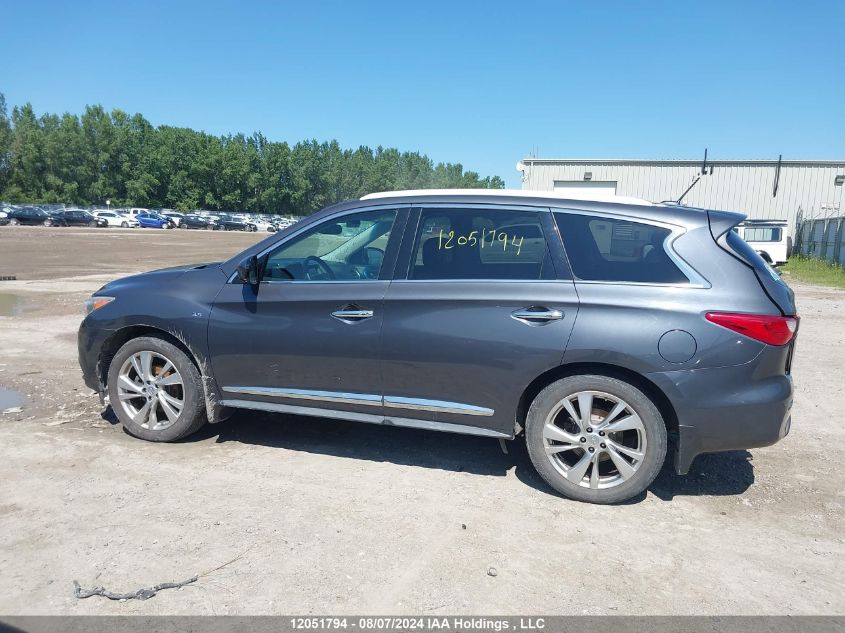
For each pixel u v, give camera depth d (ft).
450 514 12.15
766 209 94.89
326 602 9.36
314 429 16.72
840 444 16.46
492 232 13.25
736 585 10.07
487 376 12.78
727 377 11.72
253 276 14.23
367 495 12.87
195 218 246.27
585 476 12.73
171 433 15.25
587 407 12.46
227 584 9.73
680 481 13.98
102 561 10.25
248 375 14.58
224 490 12.91
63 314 35.32
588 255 12.60
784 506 12.88
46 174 281.33
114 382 15.56
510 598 9.58
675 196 95.50
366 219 14.23
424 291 13.14
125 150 297.53
